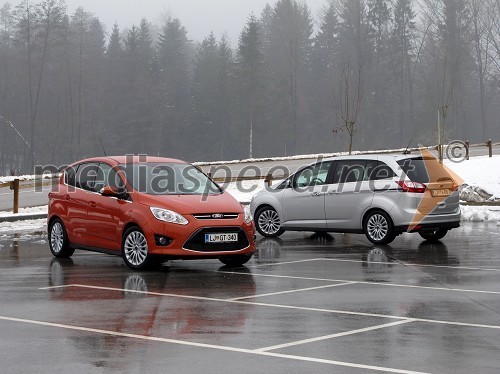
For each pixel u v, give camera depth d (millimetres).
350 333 7805
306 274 12125
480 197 25656
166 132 109625
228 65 112062
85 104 110188
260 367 6465
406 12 108062
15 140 108562
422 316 8719
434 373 6293
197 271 12484
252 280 11500
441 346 7230
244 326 8156
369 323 8320
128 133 105062
